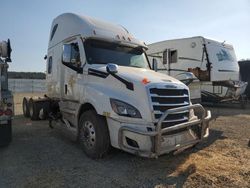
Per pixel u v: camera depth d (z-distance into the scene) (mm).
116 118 5102
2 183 4379
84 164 5297
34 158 5637
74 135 6371
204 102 14867
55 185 4324
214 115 12141
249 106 16688
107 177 4680
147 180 4578
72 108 6809
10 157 5695
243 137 7703
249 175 4828
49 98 9102
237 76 15273
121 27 7543
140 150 4820
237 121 10453
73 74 6715
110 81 5555
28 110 10969
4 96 6090
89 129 5688
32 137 7492
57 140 7152
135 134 4867
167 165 5301
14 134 7863
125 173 4871
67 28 7387
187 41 14242
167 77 5891
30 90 36094
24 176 4672
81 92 6199
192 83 10016
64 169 5023
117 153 5906
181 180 4590
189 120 5473
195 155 5953
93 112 5621
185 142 5352
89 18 7078
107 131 5434
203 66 13750
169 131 4898
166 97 5176
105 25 7047
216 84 14094
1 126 6105
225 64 14344
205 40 13734
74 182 4453
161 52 15219
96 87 5719
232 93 14188
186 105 5539
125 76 5359
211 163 5438
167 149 4922
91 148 5602
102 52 6582
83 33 6566
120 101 5133
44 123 9734
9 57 6395
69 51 6672
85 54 6340
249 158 5797
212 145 6812
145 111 4953
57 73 7965
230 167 5219
